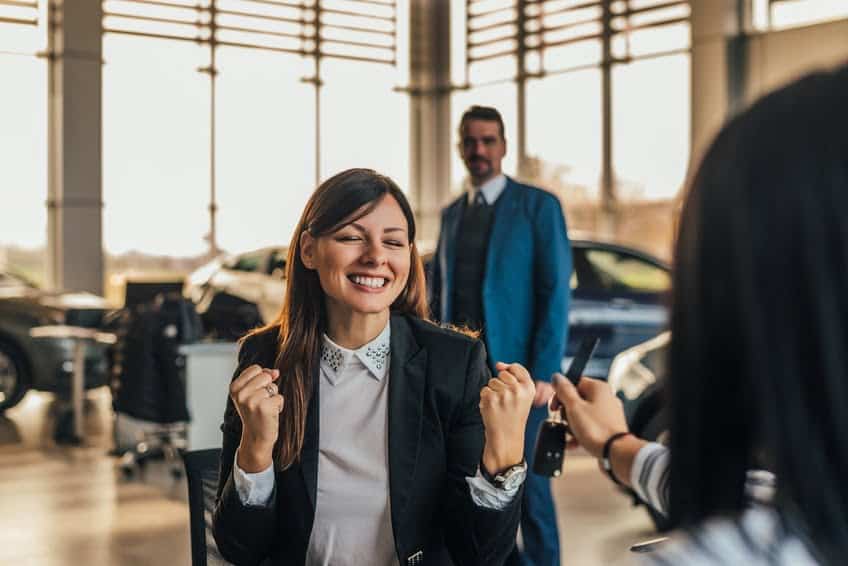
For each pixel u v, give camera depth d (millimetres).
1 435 7020
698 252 515
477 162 3252
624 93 11617
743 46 10523
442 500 1569
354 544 1556
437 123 13938
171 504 4973
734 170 499
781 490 482
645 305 7453
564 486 5137
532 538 3115
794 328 471
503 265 3180
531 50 12672
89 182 11633
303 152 13117
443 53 13805
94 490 5285
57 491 5262
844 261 464
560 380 1021
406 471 1535
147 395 5496
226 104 12562
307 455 1544
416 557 1538
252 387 1456
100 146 11711
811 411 465
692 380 521
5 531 4461
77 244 11570
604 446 955
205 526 1738
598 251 7543
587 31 11969
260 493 1493
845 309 462
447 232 3348
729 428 518
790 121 492
